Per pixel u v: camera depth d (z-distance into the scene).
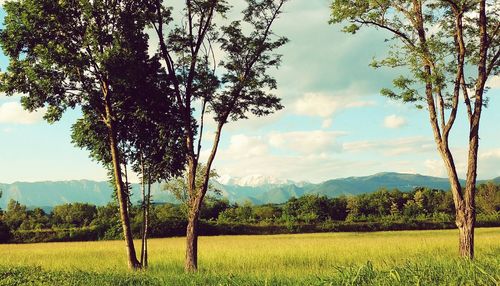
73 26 25.25
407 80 20.78
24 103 26.41
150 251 43.53
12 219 109.06
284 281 13.02
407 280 10.51
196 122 28.16
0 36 24.86
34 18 24.48
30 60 25.78
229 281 13.43
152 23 26.53
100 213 100.56
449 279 10.29
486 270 10.51
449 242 42.56
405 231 84.19
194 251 24.98
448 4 21.06
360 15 21.55
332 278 11.62
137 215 74.75
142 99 27.72
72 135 29.62
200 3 25.11
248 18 25.33
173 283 14.88
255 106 25.78
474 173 20.88
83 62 24.66
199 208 25.38
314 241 53.41
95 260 36.34
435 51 20.22
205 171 25.55
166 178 30.08
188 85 25.39
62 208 126.62
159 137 29.27
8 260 35.81
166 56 25.80
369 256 33.12
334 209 121.81
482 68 21.03
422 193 127.69
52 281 16.41
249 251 39.56
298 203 119.94
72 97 27.59
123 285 15.60
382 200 125.25
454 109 21.06
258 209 117.94
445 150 21.25
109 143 30.00
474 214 20.78
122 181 28.05
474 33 21.61
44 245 61.34
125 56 24.73
